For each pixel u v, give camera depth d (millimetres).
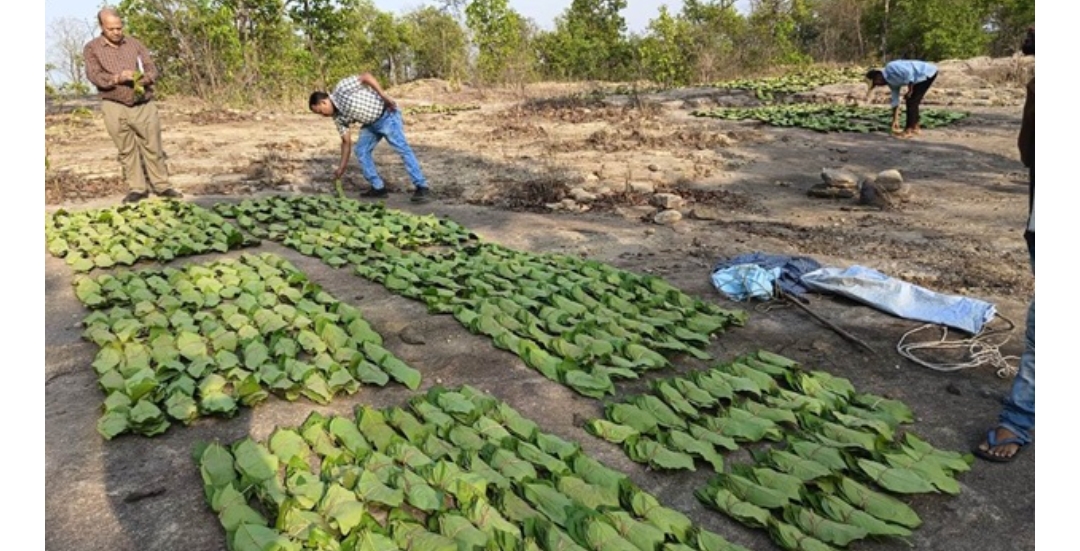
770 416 3783
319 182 9898
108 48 7980
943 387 4152
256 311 5000
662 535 2816
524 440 3566
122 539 2885
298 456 3299
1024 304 5207
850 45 33281
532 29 34344
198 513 3045
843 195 8758
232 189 9328
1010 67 18297
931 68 11703
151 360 4363
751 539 2967
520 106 17078
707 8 32656
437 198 9133
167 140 13086
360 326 4797
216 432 3646
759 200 8867
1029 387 3355
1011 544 2920
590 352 4441
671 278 6031
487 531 2820
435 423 3633
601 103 16984
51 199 8711
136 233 7023
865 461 3336
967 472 3377
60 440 3576
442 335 4883
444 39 32719
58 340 4785
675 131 13352
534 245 7094
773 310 5285
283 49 21156
